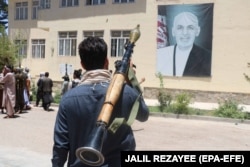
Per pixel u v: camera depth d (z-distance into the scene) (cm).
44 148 923
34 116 1520
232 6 2336
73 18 2962
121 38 2733
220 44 2370
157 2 2570
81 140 259
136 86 261
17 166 746
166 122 1507
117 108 248
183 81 2481
